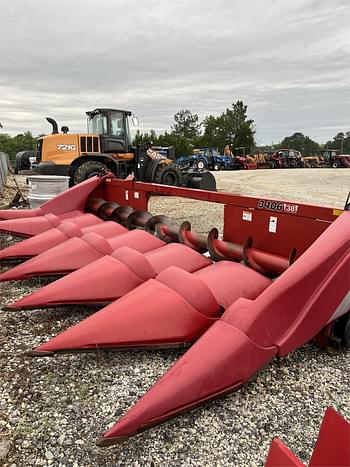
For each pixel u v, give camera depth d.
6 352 2.34
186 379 1.61
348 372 2.19
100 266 2.62
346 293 2.13
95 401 1.93
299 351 2.37
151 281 2.29
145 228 3.85
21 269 2.95
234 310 1.84
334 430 1.00
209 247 3.14
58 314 2.83
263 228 2.95
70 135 9.77
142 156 10.33
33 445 1.67
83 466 1.57
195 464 1.59
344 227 2.19
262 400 1.95
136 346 2.02
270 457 1.12
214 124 61.34
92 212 4.81
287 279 1.93
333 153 36.66
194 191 3.51
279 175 21.86
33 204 5.64
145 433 1.73
